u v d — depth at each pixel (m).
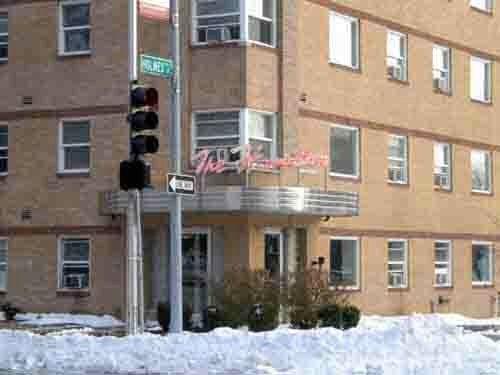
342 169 35.62
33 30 34.22
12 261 34.31
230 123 31.36
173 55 23.28
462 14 42.28
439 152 40.81
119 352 19.69
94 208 33.03
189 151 31.55
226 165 31.03
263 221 31.58
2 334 22.12
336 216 33.78
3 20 34.75
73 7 33.81
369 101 36.91
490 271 43.53
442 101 40.97
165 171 31.78
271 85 32.09
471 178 42.59
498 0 44.56
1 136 34.72
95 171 33.06
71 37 33.78
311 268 29.28
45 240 33.81
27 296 34.00
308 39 34.09
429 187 40.03
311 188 31.36
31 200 34.06
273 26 32.47
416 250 39.12
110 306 32.69
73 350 20.03
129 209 22.80
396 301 37.91
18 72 34.38
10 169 34.44
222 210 30.16
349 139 36.03
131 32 22.88
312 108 34.09
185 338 20.86
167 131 31.95
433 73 40.59
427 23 40.16
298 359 18.72
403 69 38.91
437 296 40.19
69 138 33.66
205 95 31.50
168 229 31.92
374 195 36.97
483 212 43.19
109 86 32.97
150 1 23.17
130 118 21.91
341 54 35.88
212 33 31.67
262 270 27.73
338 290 29.03
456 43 41.84
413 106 39.25
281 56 32.41
